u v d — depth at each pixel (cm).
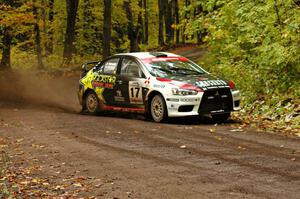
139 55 1353
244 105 1391
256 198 609
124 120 1292
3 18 2312
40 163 836
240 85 1493
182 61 1340
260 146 909
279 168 746
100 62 1460
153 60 1323
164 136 1038
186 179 706
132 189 668
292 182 672
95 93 1441
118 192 657
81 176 745
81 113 1518
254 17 1470
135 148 927
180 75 1267
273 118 1217
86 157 867
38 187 697
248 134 1037
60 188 687
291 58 1327
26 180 734
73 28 3338
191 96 1179
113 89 1374
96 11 3731
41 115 1445
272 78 1434
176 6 4706
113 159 845
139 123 1229
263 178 695
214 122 1238
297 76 1381
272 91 1399
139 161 823
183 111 1191
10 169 799
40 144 994
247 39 1495
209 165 780
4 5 2284
